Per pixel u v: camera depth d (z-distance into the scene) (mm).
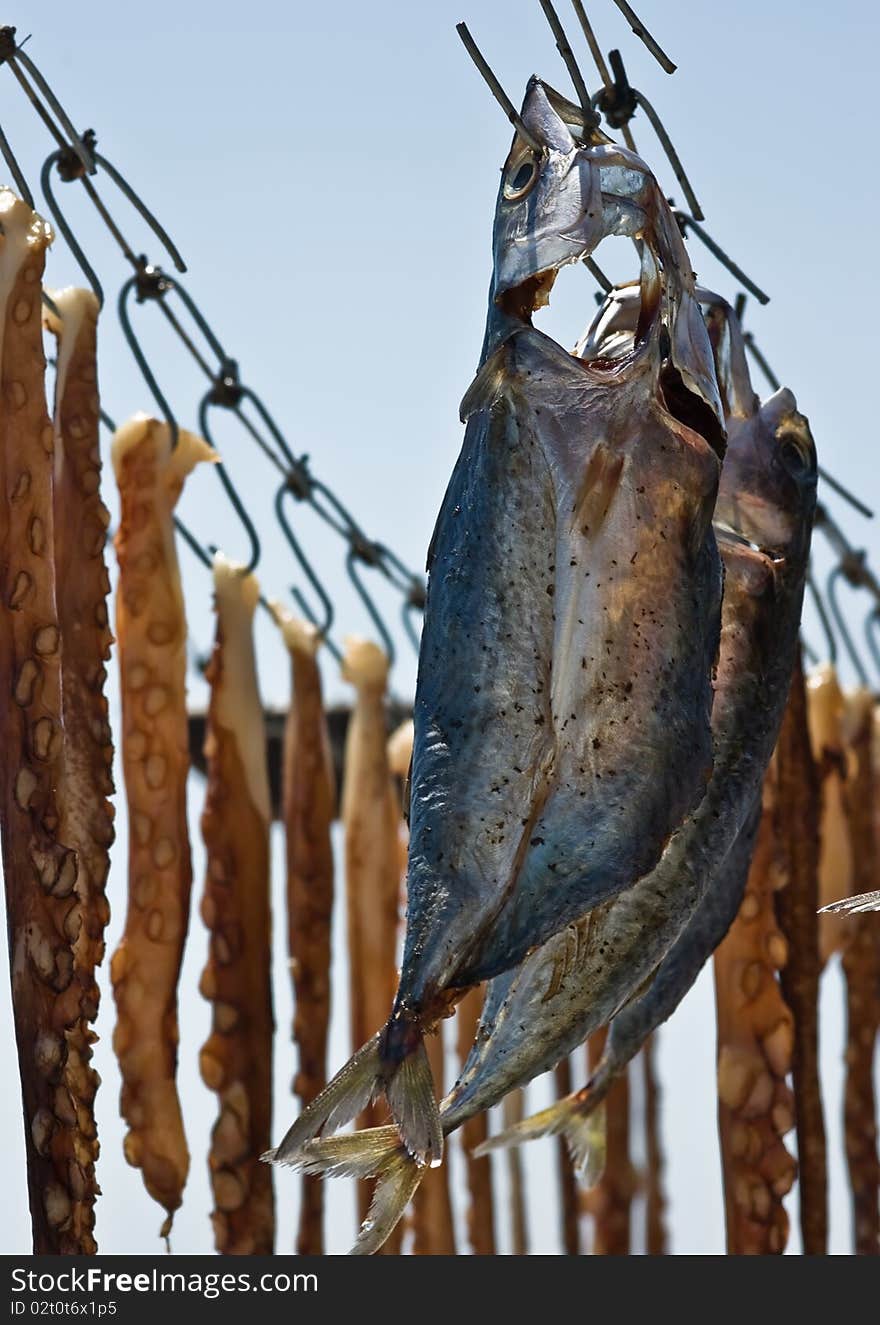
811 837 5230
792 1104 4746
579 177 3180
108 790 4086
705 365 3281
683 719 3203
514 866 3109
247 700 5047
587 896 3104
